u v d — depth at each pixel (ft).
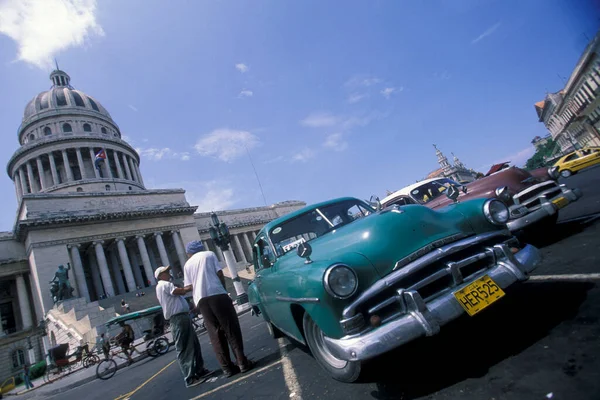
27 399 39.55
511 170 20.83
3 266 111.75
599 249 14.08
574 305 9.74
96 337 53.01
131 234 122.62
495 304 12.18
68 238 107.24
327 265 8.89
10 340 102.58
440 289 9.18
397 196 25.90
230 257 56.85
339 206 16.02
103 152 158.61
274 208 202.69
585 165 69.05
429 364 9.44
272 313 15.03
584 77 134.10
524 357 8.07
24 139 176.65
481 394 7.25
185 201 146.20
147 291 100.83
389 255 9.50
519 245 10.85
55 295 87.56
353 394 9.16
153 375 24.82
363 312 8.74
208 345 29.66
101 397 22.88
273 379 12.59
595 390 6.08
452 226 10.68
